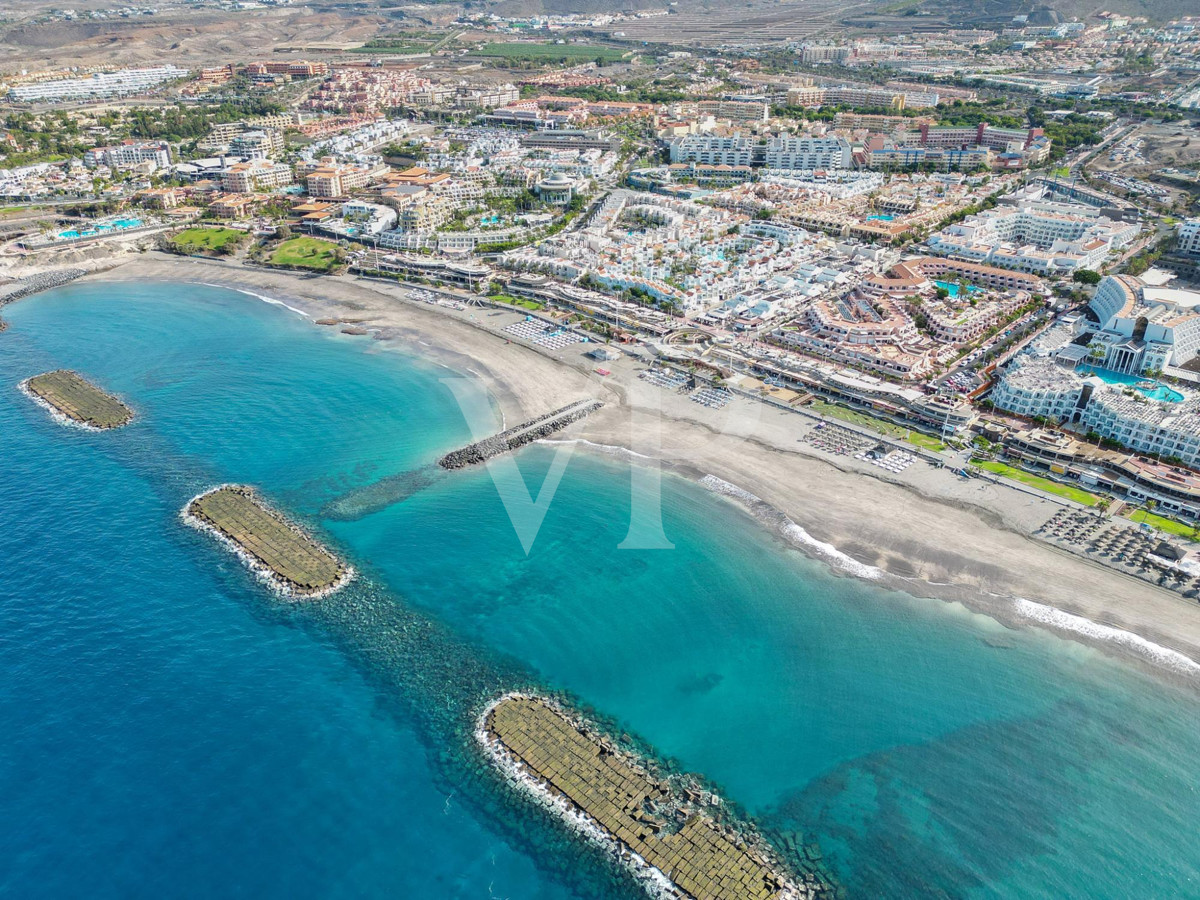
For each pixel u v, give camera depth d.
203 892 115.94
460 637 161.38
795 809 128.62
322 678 151.75
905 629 162.00
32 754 136.12
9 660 154.62
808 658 156.00
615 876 118.94
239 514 197.25
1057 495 198.62
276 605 169.50
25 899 114.94
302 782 132.00
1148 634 158.50
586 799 129.50
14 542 187.50
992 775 133.62
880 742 139.75
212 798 129.25
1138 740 138.62
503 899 115.50
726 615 166.25
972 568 176.25
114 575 177.38
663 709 145.88
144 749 137.25
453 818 126.75
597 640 160.50
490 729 141.25
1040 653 155.62
